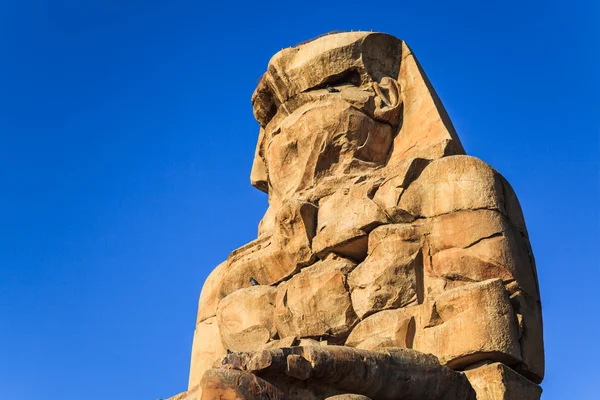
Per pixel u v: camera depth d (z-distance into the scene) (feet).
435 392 52.95
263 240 71.41
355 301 61.72
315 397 48.96
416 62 70.49
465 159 62.49
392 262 60.75
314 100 69.72
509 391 55.01
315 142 68.23
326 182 67.00
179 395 63.57
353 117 68.03
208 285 76.95
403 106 69.41
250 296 67.15
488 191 61.16
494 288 56.95
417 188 62.85
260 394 46.98
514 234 60.95
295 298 64.18
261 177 77.36
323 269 64.03
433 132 66.74
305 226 65.57
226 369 47.52
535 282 61.41
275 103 73.26
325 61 70.03
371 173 66.39
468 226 60.29
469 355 55.83
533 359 57.77
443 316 57.62
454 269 59.62
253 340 66.33
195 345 75.20
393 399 51.72
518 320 57.47
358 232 63.05
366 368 50.42
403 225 61.82
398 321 58.90
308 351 49.08
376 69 70.49
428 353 56.13
